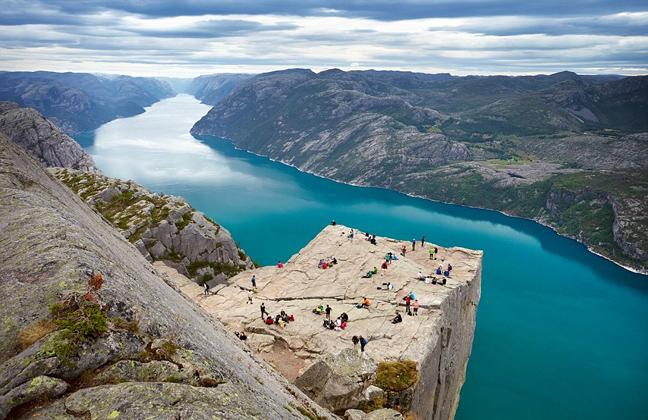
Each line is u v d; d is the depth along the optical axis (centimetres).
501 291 19350
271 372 3036
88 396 1110
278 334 5041
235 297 6344
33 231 1753
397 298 5856
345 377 3891
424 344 4734
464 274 7244
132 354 1329
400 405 3962
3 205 2044
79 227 2067
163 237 9012
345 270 6956
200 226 9850
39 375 1105
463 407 10156
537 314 16775
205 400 1270
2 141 3172
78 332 1230
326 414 2945
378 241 8594
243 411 1351
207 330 2325
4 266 1493
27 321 1258
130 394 1146
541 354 13400
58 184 3694
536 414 10156
